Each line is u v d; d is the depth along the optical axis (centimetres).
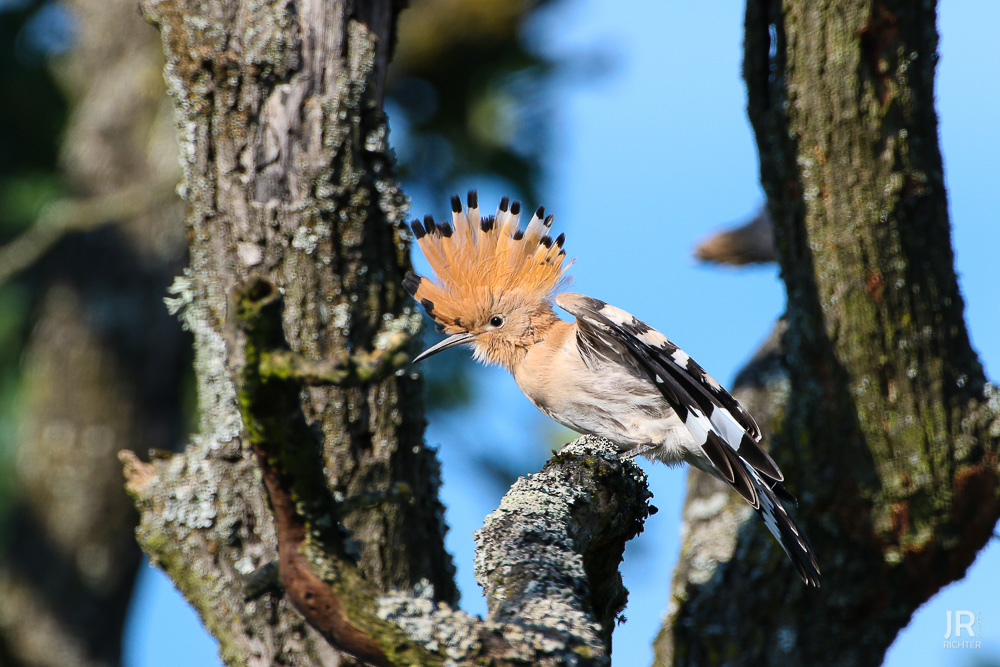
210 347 682
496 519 598
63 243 1508
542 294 950
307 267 678
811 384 875
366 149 702
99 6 1485
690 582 940
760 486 794
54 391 1495
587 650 436
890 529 858
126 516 1541
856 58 816
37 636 1502
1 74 1348
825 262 845
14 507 1480
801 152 842
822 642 883
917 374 844
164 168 1437
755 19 859
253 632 651
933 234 842
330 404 675
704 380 834
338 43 698
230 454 671
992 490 848
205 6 686
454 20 1434
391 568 672
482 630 426
